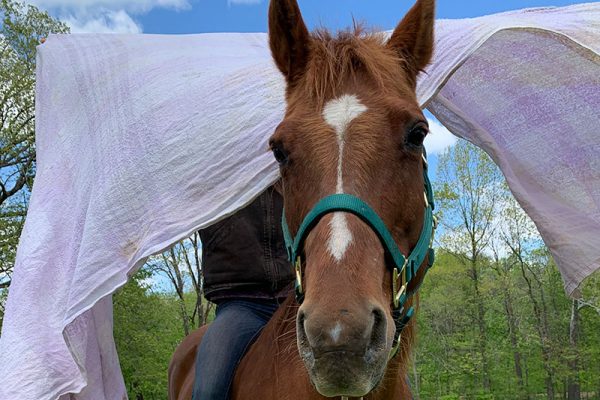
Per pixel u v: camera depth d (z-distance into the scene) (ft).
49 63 10.31
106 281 7.93
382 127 6.06
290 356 7.31
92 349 9.29
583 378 87.20
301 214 6.10
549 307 96.94
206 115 8.58
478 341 94.63
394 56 7.15
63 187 8.95
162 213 8.20
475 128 11.69
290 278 9.81
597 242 10.81
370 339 5.08
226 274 9.64
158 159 8.42
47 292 8.12
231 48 10.05
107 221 8.13
